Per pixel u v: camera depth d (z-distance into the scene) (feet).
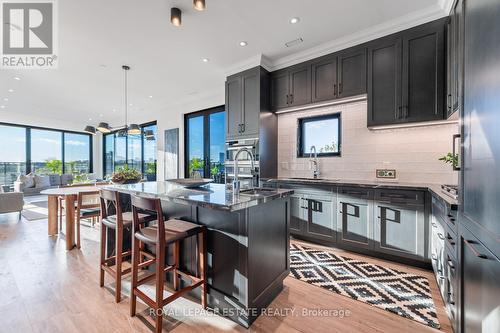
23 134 24.41
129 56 11.06
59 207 13.66
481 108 3.42
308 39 9.66
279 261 6.45
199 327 5.15
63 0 7.20
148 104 19.94
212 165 17.06
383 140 9.79
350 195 9.00
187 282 6.39
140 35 9.25
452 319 4.89
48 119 25.79
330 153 11.40
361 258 8.64
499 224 2.83
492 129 3.05
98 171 30.19
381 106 8.73
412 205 7.72
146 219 6.88
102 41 9.70
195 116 18.22
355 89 9.37
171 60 11.52
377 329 5.03
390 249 8.13
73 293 6.42
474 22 3.74
